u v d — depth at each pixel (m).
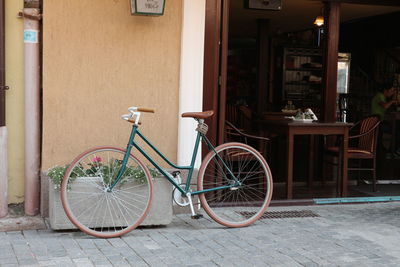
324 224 5.32
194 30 5.50
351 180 7.66
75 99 5.23
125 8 5.30
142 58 5.41
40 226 4.91
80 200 4.66
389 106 10.48
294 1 9.64
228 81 15.90
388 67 12.65
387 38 12.02
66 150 5.23
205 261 4.09
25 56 5.12
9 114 5.21
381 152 10.45
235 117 9.81
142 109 4.78
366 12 10.91
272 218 5.52
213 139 5.75
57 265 3.90
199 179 5.11
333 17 6.90
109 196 4.74
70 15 5.14
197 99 5.57
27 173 5.20
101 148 4.69
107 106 5.33
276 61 13.26
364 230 5.12
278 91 13.02
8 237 4.57
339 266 4.05
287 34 14.09
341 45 13.84
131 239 4.62
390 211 6.00
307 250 4.43
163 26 5.44
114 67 5.32
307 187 7.25
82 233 4.75
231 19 12.16
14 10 5.14
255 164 6.38
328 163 7.30
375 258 4.26
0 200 5.07
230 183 5.38
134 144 4.80
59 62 5.15
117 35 5.30
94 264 3.95
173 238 4.69
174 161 5.60
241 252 4.34
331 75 6.96
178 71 5.54
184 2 5.44
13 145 5.26
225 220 5.09
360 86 12.73
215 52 5.70
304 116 6.71
